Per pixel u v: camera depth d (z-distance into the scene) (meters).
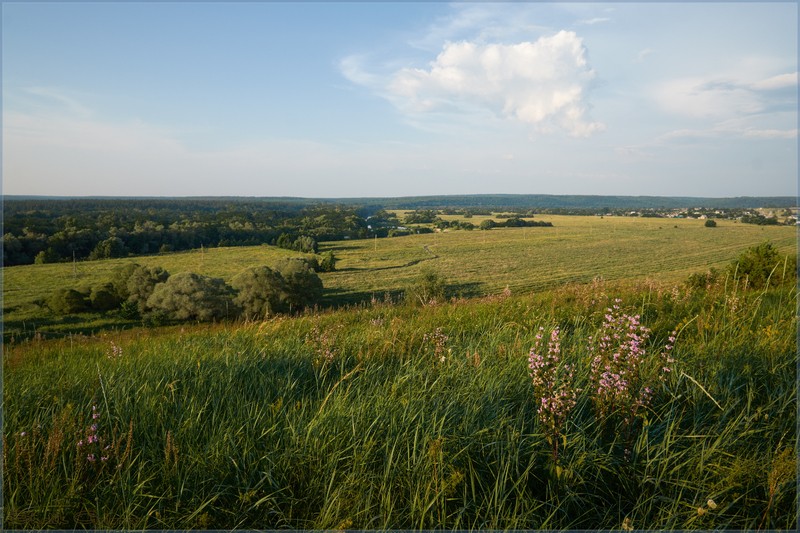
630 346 3.59
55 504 2.87
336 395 3.98
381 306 11.41
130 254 95.44
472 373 4.44
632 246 123.94
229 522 2.84
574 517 2.89
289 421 3.60
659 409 3.80
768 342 4.82
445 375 4.42
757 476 2.98
